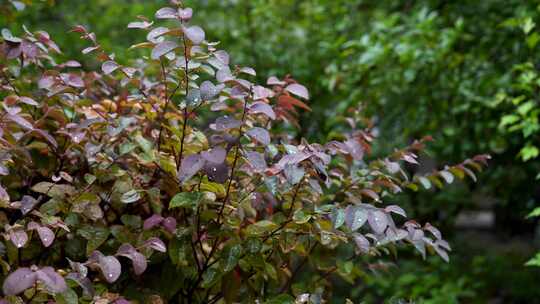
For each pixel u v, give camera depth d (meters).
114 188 2.18
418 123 4.93
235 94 2.03
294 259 2.70
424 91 4.84
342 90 5.01
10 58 2.27
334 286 5.36
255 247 2.11
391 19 4.71
